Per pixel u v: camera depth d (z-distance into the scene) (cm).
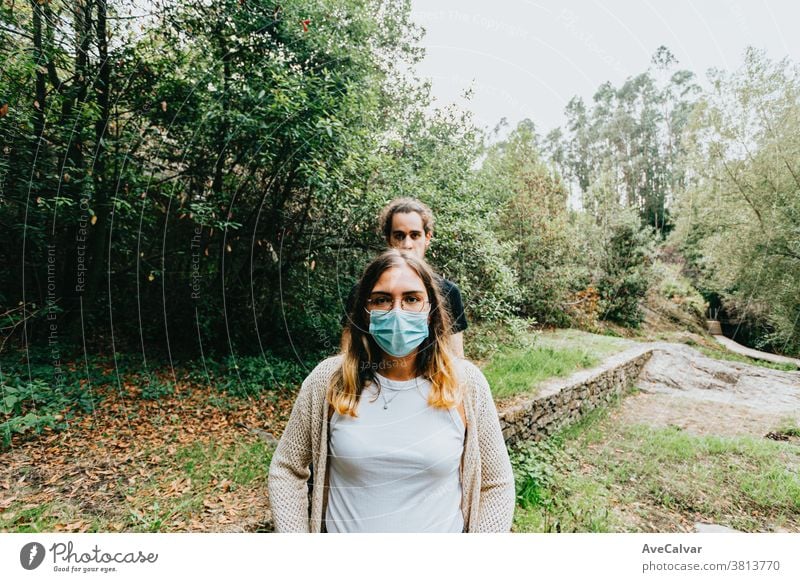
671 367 530
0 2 349
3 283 503
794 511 264
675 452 345
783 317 597
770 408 447
